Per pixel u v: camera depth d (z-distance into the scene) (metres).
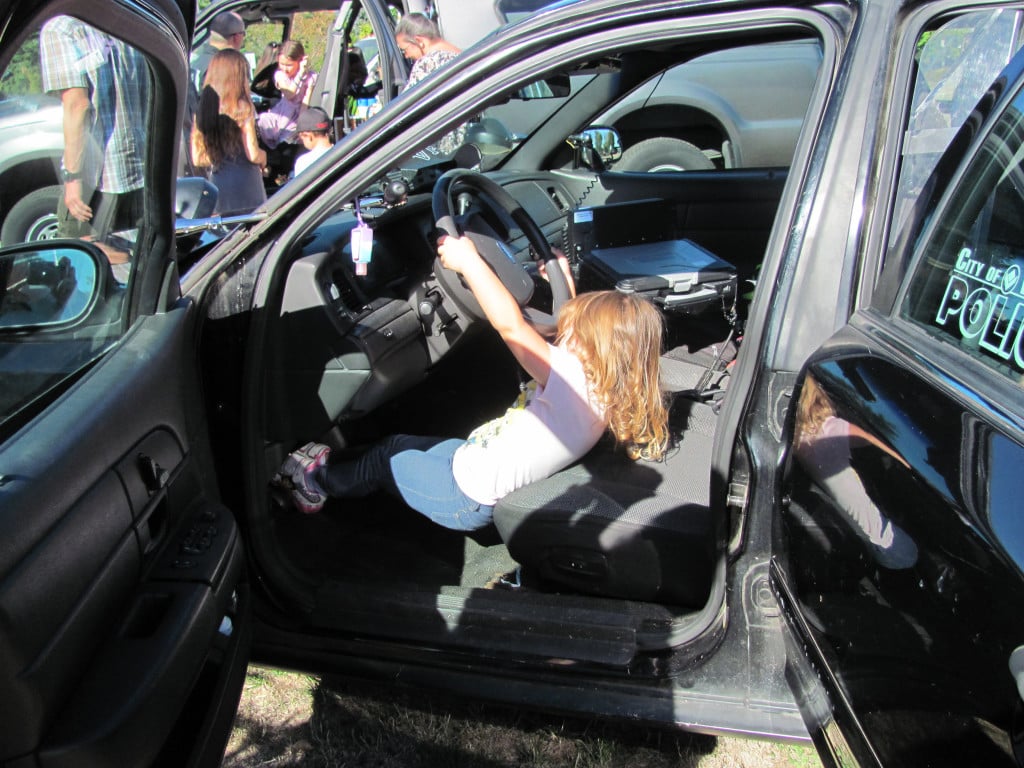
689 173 3.64
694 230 3.67
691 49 2.17
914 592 1.07
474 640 1.88
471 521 2.24
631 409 2.00
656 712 1.72
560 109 3.66
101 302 1.50
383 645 1.92
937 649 1.01
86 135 1.38
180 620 1.35
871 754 1.16
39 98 1.25
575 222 3.08
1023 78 1.23
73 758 1.10
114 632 1.30
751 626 1.66
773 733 1.66
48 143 1.29
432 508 2.29
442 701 2.07
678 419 2.37
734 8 1.55
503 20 5.25
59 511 1.16
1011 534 0.91
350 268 2.33
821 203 1.50
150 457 1.47
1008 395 1.06
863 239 1.49
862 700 1.20
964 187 1.29
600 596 2.03
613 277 2.73
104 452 1.30
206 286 1.83
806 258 1.52
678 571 1.90
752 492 1.59
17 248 1.25
